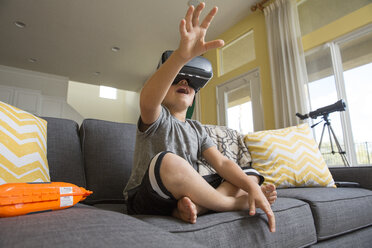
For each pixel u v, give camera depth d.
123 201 0.99
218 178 0.74
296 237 0.69
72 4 3.22
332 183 1.24
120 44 4.16
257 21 3.40
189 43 0.55
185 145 0.80
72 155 0.97
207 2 3.24
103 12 3.38
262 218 0.63
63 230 0.25
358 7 2.45
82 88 7.75
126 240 0.24
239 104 3.56
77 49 4.30
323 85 2.71
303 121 2.60
